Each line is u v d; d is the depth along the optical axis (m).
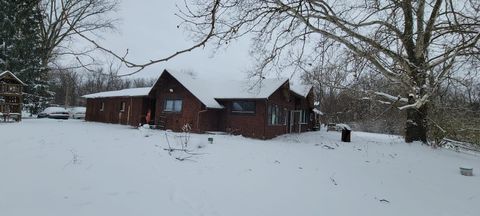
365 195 7.53
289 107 26.12
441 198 7.70
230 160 10.45
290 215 5.94
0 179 6.73
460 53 5.73
